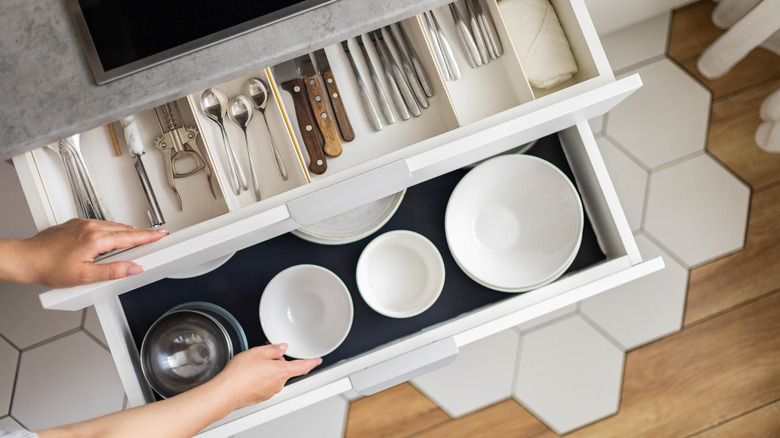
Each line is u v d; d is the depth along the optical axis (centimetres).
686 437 142
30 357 143
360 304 96
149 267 75
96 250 72
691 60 147
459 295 95
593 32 85
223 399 74
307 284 95
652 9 138
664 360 144
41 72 73
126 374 87
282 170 91
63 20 73
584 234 98
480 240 96
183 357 89
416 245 95
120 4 71
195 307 92
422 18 95
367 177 76
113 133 91
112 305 89
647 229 146
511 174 94
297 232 95
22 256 73
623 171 147
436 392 144
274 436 143
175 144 90
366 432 143
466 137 77
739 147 146
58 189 85
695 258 145
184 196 91
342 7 73
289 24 73
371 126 95
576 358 145
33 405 143
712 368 143
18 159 80
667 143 147
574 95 80
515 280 93
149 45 72
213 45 72
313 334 95
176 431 70
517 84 93
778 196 145
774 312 143
